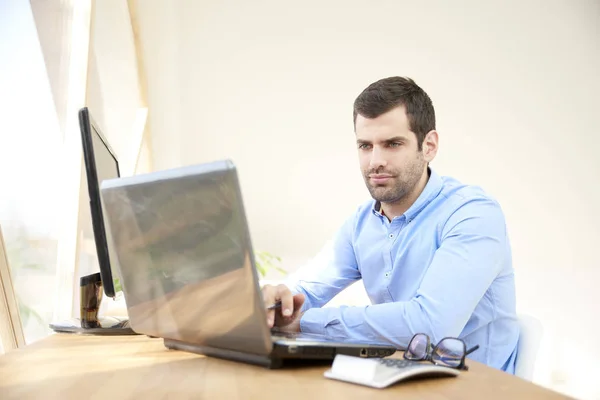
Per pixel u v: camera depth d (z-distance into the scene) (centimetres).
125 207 113
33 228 199
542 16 399
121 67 319
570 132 411
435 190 172
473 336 163
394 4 395
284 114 397
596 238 421
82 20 225
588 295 422
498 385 95
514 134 411
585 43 402
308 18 390
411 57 401
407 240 174
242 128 395
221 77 387
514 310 168
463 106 407
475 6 396
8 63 180
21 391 92
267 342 99
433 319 136
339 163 404
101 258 137
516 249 423
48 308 213
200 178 97
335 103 400
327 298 196
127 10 318
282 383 95
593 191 417
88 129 136
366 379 93
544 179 415
